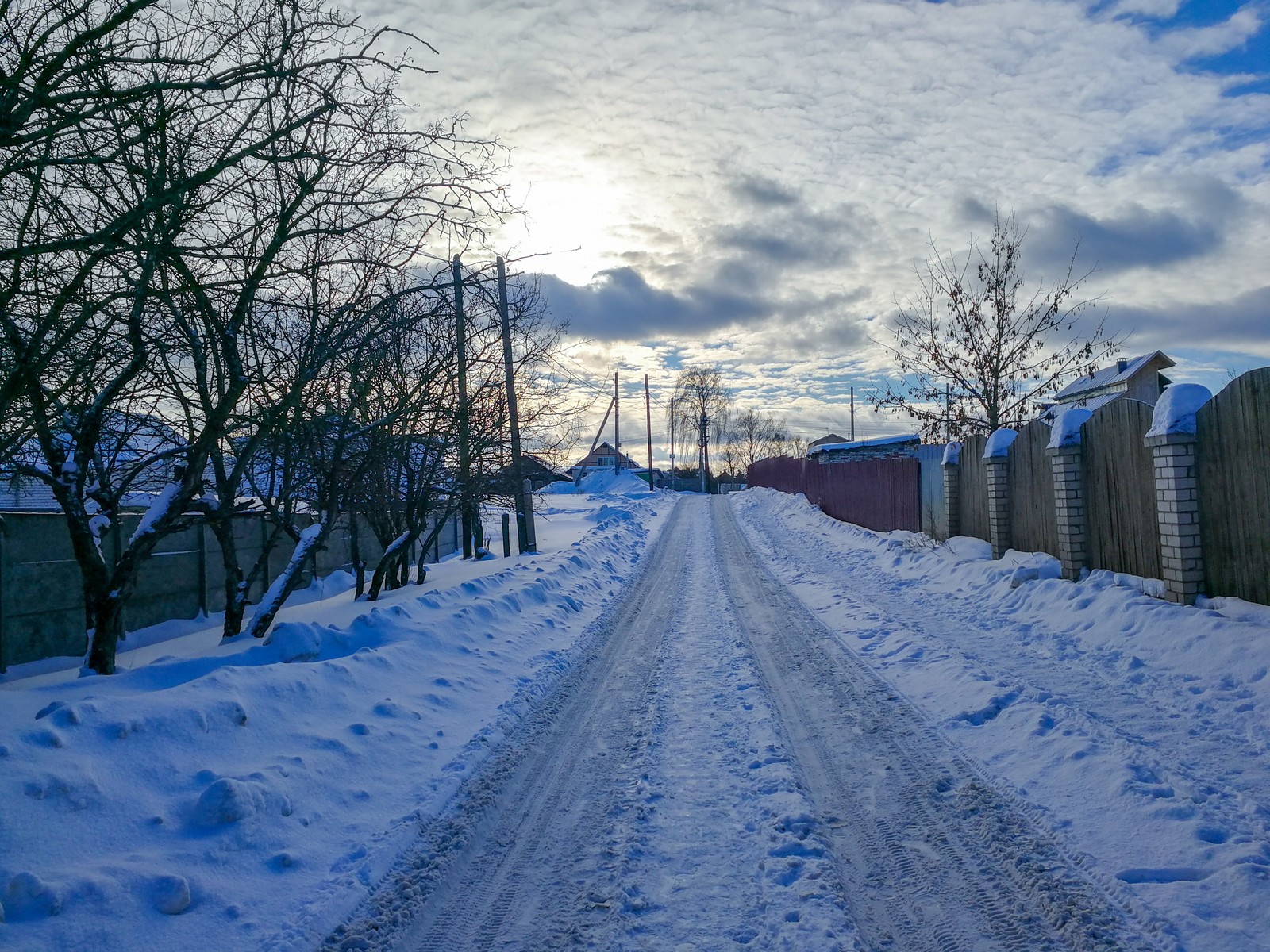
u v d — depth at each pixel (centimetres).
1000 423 1750
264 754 488
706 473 7075
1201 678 603
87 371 592
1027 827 403
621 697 692
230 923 332
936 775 481
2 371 507
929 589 1141
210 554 1191
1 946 289
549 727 619
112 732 437
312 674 607
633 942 321
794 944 312
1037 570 991
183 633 1095
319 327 699
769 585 1302
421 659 750
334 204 550
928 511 1672
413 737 575
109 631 642
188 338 615
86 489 730
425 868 394
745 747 544
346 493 901
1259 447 683
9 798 356
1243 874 334
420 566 1462
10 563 877
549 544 2103
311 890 364
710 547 1944
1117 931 310
